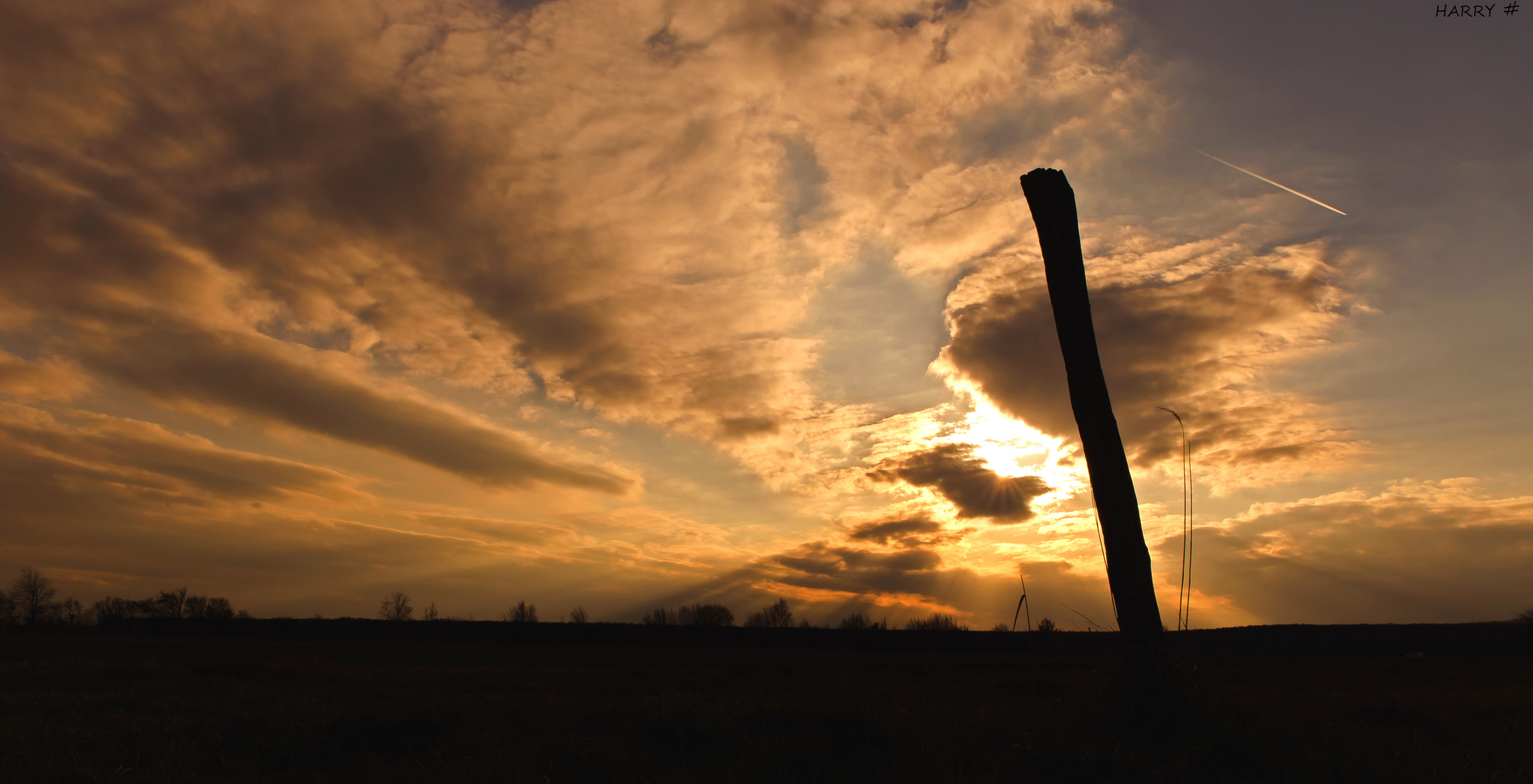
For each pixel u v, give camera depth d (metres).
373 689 14.10
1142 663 4.88
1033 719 4.98
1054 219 5.89
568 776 4.05
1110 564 5.21
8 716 7.02
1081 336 5.62
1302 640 69.25
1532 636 67.44
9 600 101.00
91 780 4.10
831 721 4.89
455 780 3.86
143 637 80.94
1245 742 4.33
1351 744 4.40
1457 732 5.99
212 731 5.55
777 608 96.00
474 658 46.84
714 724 5.20
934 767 3.95
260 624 94.69
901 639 80.56
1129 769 3.73
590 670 28.91
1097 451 5.38
